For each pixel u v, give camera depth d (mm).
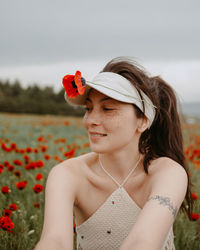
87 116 1389
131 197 1511
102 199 1521
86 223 1523
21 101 43719
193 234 2586
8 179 3564
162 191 1246
